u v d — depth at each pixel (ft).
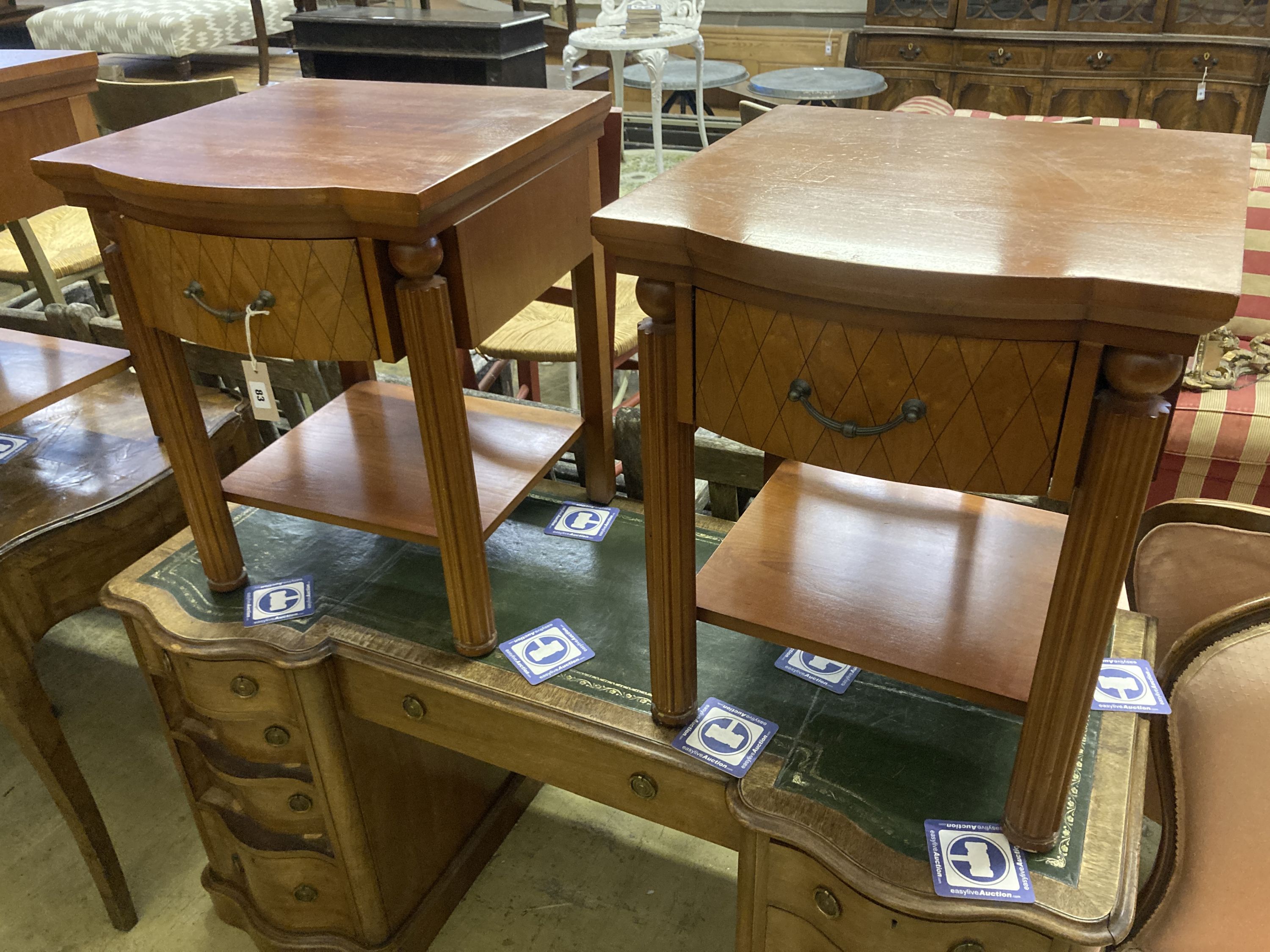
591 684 3.82
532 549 4.63
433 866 5.29
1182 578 4.17
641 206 2.71
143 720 6.77
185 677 4.24
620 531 4.76
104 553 4.95
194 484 4.05
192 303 3.43
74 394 5.18
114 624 7.68
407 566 4.55
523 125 3.56
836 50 16.16
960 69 14.51
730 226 2.54
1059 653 2.64
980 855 3.02
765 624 3.34
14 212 4.68
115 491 4.98
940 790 3.27
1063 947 2.85
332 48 11.44
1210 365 7.50
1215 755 3.57
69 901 5.60
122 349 5.90
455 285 3.28
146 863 5.79
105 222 3.53
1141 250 2.28
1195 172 2.84
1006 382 2.38
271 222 3.08
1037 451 2.44
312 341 3.33
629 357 6.79
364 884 4.75
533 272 3.72
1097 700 3.53
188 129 3.72
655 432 2.95
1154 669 3.86
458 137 3.43
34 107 4.65
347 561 4.58
